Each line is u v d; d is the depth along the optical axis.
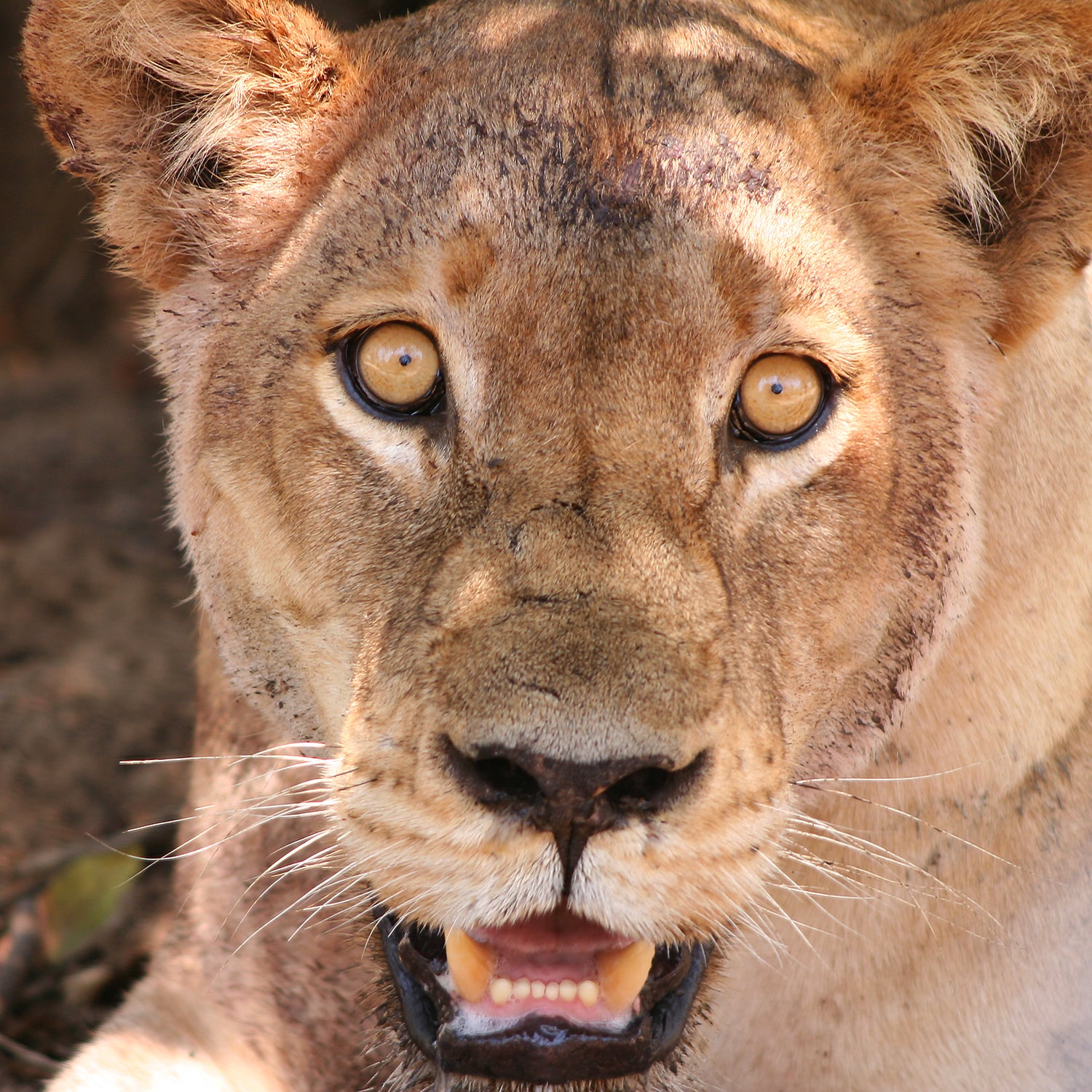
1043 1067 5.84
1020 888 5.82
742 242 4.93
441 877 4.46
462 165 5.07
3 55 18.67
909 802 5.74
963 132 5.52
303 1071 6.32
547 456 4.76
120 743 9.65
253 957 6.43
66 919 7.71
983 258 5.61
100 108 5.68
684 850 4.45
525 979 4.53
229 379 5.42
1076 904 5.83
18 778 9.16
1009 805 5.78
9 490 14.31
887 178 5.55
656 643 4.44
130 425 16.33
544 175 4.97
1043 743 5.78
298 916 6.37
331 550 5.11
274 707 5.55
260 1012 6.37
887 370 5.23
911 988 5.86
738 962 5.90
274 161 5.62
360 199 5.23
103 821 8.83
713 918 4.56
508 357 4.82
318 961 6.36
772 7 6.21
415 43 5.66
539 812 4.31
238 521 5.39
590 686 4.27
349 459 5.08
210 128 5.70
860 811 5.75
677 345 4.80
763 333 4.94
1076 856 5.85
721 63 5.42
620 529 4.65
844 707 5.34
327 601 5.14
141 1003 6.56
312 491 5.13
